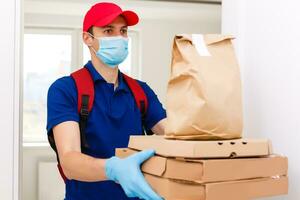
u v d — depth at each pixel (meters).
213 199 0.87
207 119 0.94
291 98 1.19
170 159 0.89
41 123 3.51
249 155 0.96
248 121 1.43
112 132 1.39
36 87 3.51
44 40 3.50
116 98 1.43
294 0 1.17
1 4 1.40
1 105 1.41
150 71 3.55
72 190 1.40
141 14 3.33
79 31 3.52
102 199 1.37
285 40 1.22
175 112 0.98
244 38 1.47
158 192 0.92
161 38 3.55
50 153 3.39
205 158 0.90
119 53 1.41
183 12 3.24
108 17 1.36
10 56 1.41
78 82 1.35
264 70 1.34
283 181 1.00
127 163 0.95
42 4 3.06
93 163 1.04
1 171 1.41
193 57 0.97
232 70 1.00
